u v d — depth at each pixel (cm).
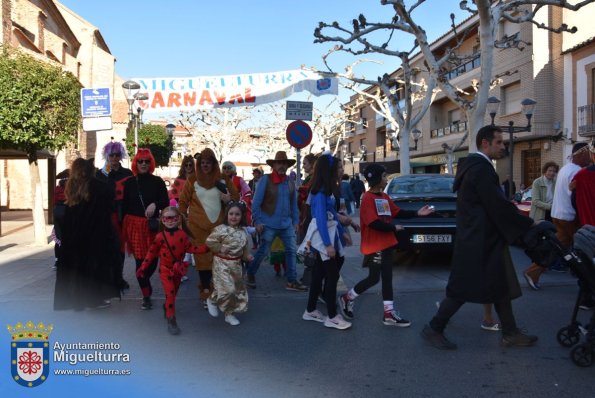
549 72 2348
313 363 421
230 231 530
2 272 826
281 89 1224
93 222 562
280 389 370
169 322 505
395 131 2436
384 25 1254
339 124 3819
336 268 521
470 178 437
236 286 537
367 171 522
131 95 1304
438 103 3597
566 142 2252
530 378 386
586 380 381
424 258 966
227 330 518
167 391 368
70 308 555
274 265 809
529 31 2381
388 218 521
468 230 439
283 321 551
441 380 384
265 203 699
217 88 1198
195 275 825
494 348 454
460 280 439
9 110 1022
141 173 636
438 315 454
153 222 608
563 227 662
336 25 1288
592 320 412
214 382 383
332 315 521
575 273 436
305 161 791
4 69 1028
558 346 456
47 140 1098
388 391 365
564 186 661
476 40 2975
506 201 425
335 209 545
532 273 673
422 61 3538
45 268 863
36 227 1163
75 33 3228
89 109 1075
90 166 565
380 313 578
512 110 2569
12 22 2139
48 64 1145
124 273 828
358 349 456
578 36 2194
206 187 625
